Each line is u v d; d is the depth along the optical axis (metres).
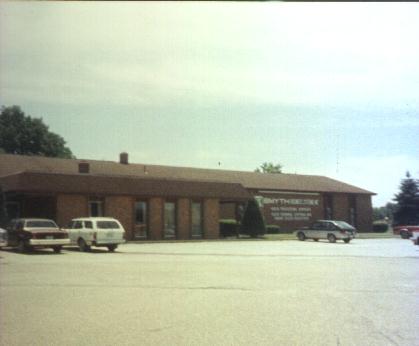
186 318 9.32
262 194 51.59
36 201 36.28
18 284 13.62
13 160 41.66
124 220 36.69
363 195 57.19
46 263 19.52
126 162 49.16
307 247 30.69
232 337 7.93
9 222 27.92
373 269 17.39
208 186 41.16
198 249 28.61
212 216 41.12
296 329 8.45
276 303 10.78
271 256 23.25
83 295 11.86
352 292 12.23
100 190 35.44
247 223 42.88
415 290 12.60
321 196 55.28
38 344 7.61
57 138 48.75
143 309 10.14
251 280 14.48
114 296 11.72
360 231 55.41
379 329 8.42
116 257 22.77
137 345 7.51
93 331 8.36
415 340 7.74
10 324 8.87
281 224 52.31
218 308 10.25
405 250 27.67
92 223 26.47
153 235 38.03
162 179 39.22
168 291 12.44
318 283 13.87
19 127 47.00
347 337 7.91
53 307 10.38
